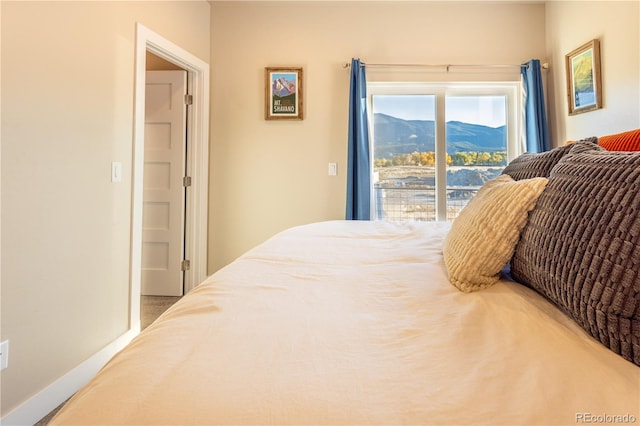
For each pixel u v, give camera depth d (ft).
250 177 9.17
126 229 6.03
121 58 5.85
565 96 8.00
